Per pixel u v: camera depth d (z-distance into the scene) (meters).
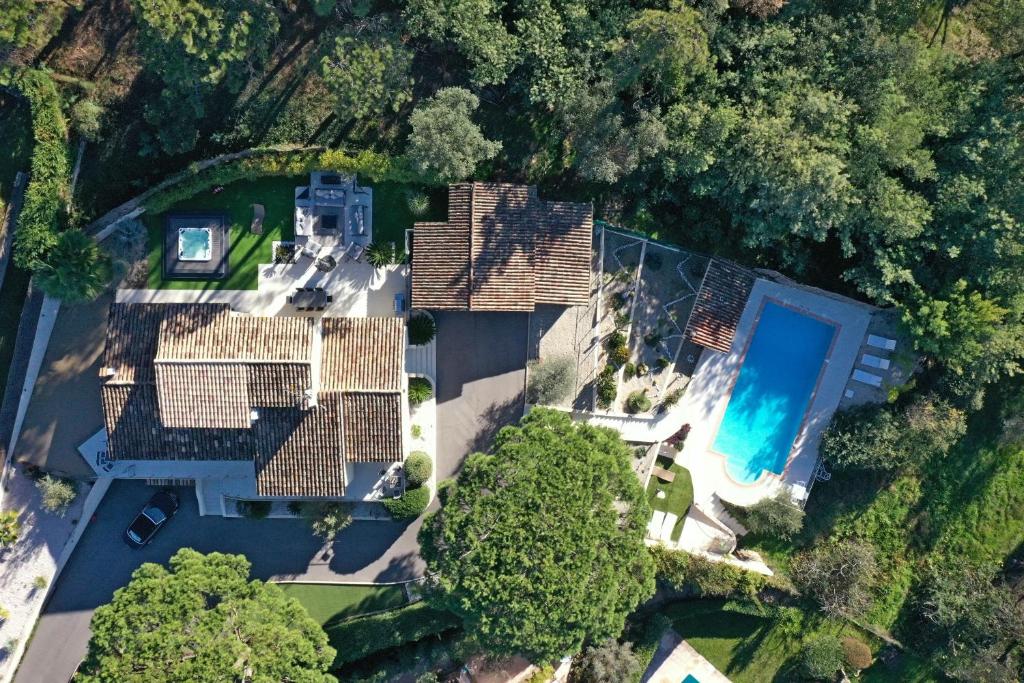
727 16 38.50
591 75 37.72
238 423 36.75
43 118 37.16
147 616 35.72
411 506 41.47
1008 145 37.62
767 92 37.97
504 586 34.81
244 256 40.84
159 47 34.50
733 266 41.94
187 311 36.94
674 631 47.75
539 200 40.53
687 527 44.19
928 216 38.09
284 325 36.75
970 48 41.81
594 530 35.44
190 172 38.88
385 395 37.56
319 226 40.69
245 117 39.28
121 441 38.31
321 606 42.72
